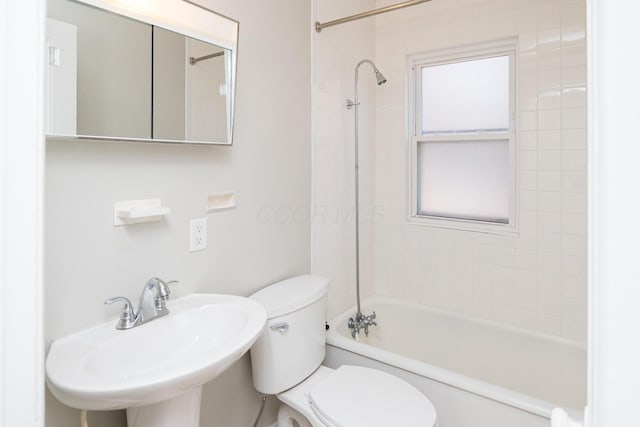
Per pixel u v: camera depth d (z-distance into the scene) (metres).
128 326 1.15
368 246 2.67
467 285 2.38
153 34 1.25
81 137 1.07
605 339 0.30
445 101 2.49
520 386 2.12
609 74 0.30
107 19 1.13
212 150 1.51
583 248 2.01
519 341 2.15
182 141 1.35
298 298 1.64
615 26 0.29
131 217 1.18
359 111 2.49
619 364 0.30
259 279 1.78
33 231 0.41
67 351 1.01
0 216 0.38
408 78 2.58
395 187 2.63
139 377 0.88
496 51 2.27
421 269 2.55
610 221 0.30
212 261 1.54
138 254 1.26
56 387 0.86
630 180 0.29
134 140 1.20
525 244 2.17
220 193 1.56
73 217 1.09
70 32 1.05
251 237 1.73
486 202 2.38
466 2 2.28
